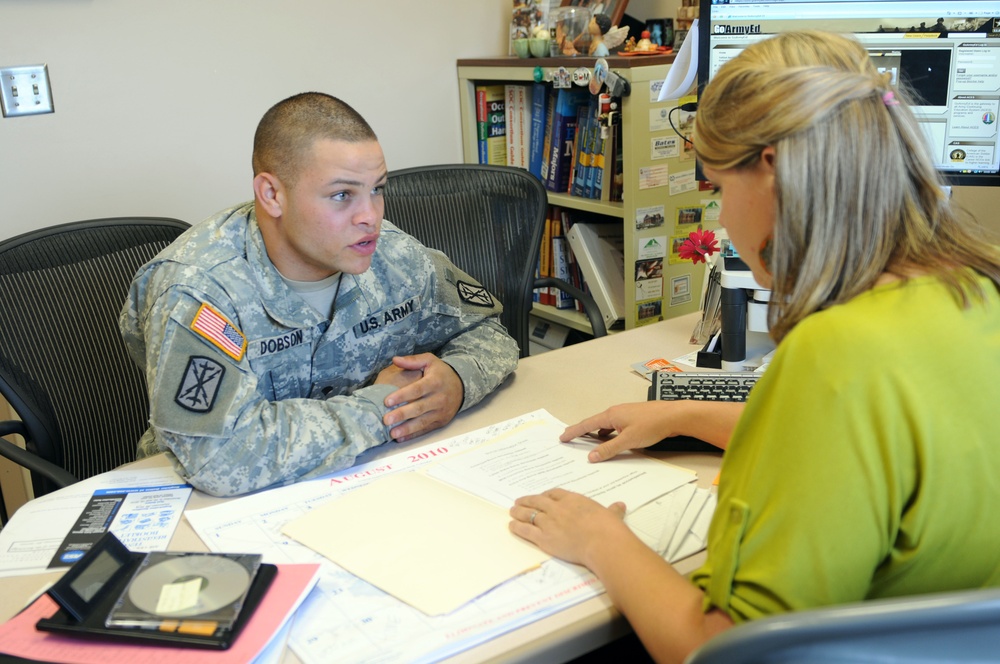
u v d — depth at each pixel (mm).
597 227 2496
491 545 941
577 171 2438
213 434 1101
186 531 1023
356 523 1002
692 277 2369
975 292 706
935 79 1393
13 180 2078
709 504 1017
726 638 504
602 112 2215
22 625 823
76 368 1563
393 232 1486
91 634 792
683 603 769
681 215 2289
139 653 775
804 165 693
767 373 729
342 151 1171
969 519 673
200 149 2332
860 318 681
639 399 1334
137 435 1656
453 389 1273
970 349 678
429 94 2695
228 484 1094
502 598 854
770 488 695
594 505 940
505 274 1891
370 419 1187
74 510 1080
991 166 1404
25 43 2025
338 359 1369
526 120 2596
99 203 2213
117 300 1622
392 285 1417
